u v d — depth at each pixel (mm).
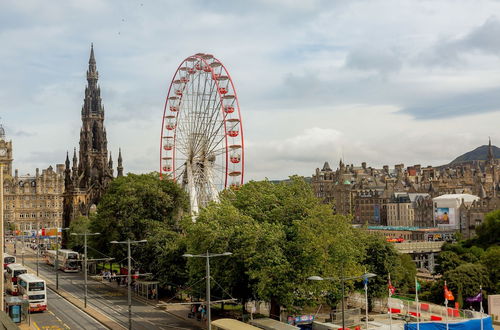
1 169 90375
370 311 115562
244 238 90375
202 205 141375
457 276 129625
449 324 91312
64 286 144125
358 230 120312
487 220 183000
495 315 116562
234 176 137500
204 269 95250
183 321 99500
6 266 135625
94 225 165000
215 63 140875
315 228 91438
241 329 72625
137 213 140875
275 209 97812
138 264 133250
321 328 86188
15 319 95000
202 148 142875
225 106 138375
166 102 152625
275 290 86312
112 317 102938
